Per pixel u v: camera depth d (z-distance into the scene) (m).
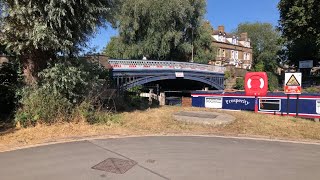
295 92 13.26
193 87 55.34
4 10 10.31
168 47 47.22
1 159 7.43
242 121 12.20
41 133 9.75
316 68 64.56
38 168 6.80
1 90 11.84
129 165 7.03
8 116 11.73
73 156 7.71
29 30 10.42
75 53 11.66
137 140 9.52
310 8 40.94
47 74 10.84
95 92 12.45
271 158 7.74
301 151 8.48
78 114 11.16
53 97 10.78
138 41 47.66
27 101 10.74
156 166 6.97
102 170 6.67
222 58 81.69
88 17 11.16
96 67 12.90
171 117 12.91
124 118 12.43
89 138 9.59
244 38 93.62
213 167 6.95
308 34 44.28
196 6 51.84
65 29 10.77
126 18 45.91
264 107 17.36
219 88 54.22
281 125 11.73
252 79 13.81
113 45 50.16
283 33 48.38
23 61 11.55
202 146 8.88
